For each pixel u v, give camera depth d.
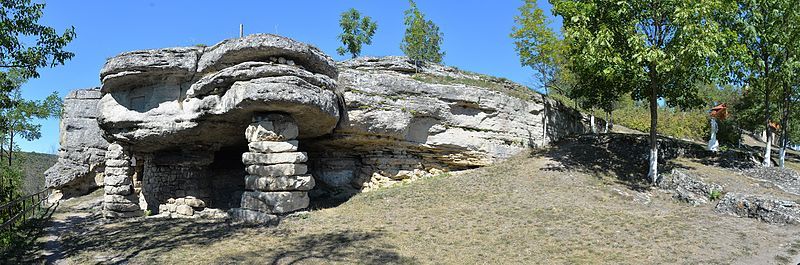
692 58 15.25
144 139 14.85
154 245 10.74
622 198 14.80
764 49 18.27
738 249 9.95
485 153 18.81
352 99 15.29
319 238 10.83
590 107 23.34
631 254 9.57
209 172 18.36
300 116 13.38
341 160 18.27
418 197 15.12
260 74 12.23
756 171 17.42
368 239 10.70
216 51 13.20
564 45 24.97
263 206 12.66
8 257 10.13
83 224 14.46
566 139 22.61
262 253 9.73
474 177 17.12
